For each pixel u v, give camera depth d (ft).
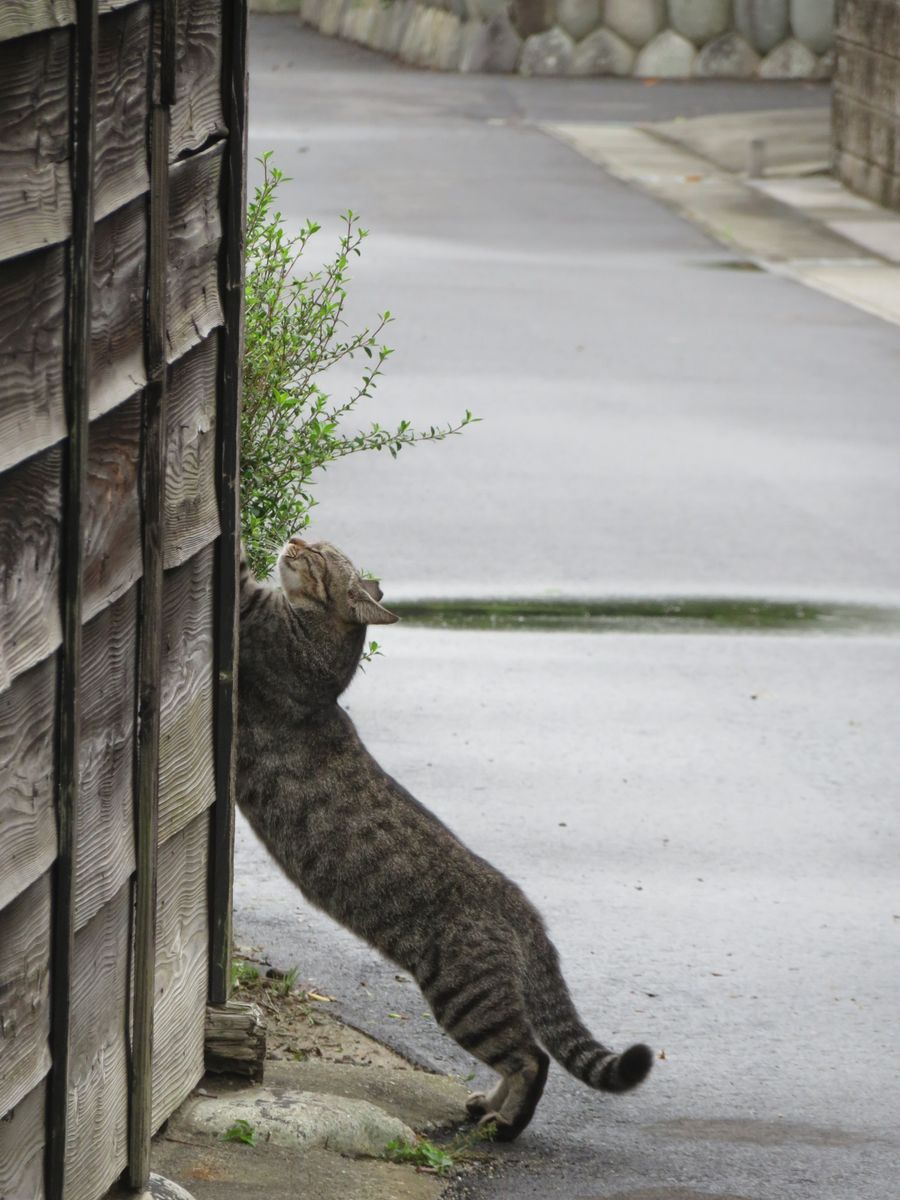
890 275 101.60
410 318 86.94
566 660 47.14
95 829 19.15
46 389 16.85
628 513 59.88
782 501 61.82
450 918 26.84
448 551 55.31
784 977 31.63
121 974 20.42
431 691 44.52
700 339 85.71
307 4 242.78
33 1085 17.44
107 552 18.98
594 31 185.78
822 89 177.17
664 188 128.67
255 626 27.48
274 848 27.96
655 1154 25.99
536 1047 26.55
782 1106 27.58
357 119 159.43
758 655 48.19
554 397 74.38
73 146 17.04
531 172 133.59
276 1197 22.79
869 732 43.37
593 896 34.22
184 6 21.02
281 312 32.63
